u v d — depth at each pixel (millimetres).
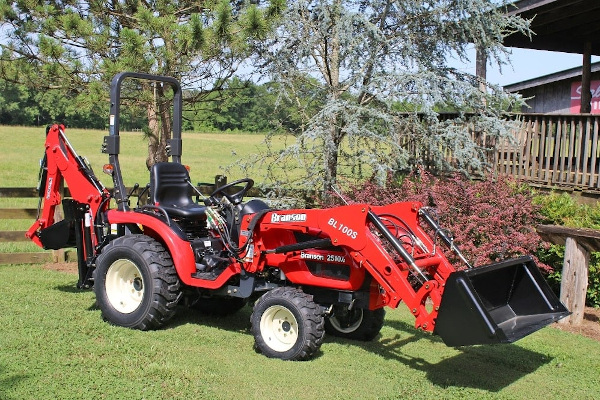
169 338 5719
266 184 9438
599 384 5133
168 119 10758
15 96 66000
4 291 7152
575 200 8984
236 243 5859
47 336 5512
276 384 4719
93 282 6547
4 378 4535
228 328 6266
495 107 9445
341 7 9047
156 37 9023
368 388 4746
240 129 48312
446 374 5160
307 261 5602
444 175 9742
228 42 8844
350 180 9375
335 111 8797
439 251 5383
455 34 9648
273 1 8953
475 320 4484
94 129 59062
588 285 7586
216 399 4383
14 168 25812
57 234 6773
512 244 7594
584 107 14547
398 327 6508
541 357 5773
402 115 9523
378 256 5062
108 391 4395
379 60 9445
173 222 6023
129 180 22062
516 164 10992
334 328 6125
